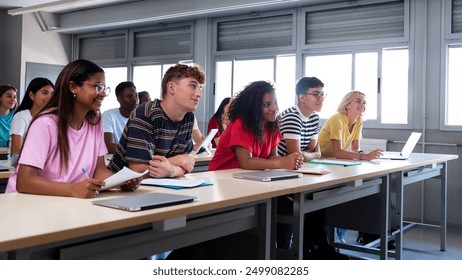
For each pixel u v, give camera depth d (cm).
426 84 490
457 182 479
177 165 212
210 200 150
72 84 167
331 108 559
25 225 110
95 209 131
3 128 446
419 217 496
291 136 305
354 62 535
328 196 228
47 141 162
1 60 757
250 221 181
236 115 263
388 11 512
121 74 767
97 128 185
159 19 661
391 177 319
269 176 210
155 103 205
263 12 597
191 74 201
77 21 738
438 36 481
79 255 120
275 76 596
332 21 549
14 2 695
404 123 505
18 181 158
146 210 132
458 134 475
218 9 574
